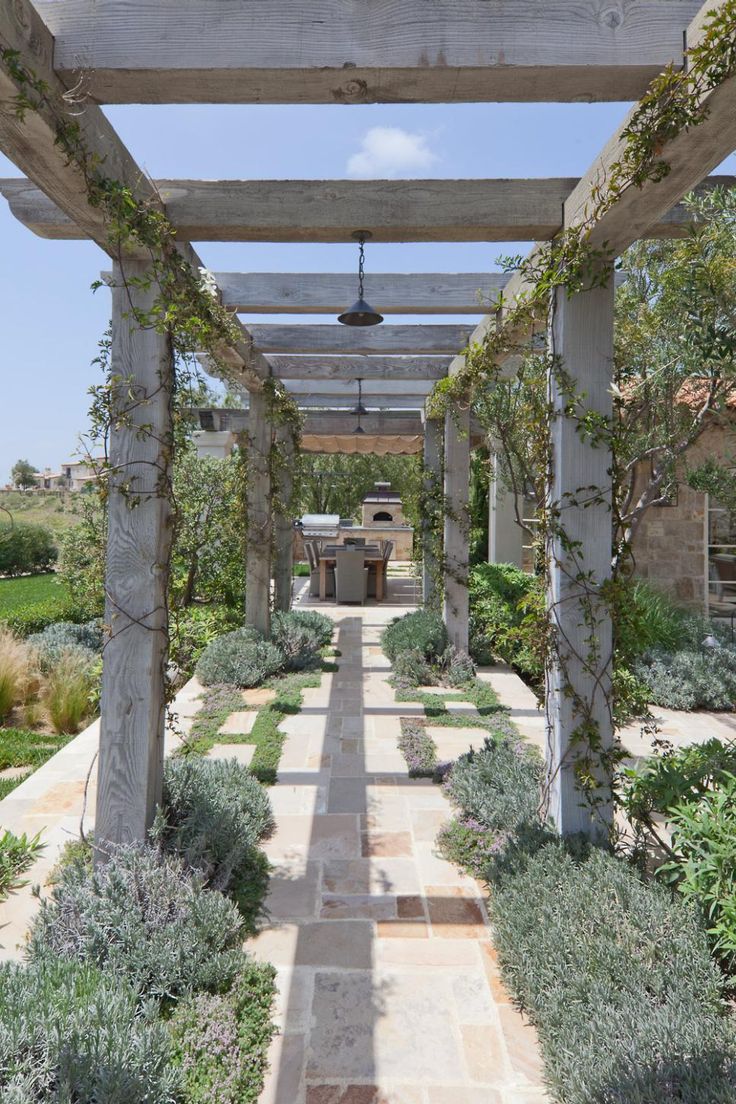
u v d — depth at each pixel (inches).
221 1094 69.9
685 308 99.3
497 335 156.0
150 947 87.4
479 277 163.3
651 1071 66.3
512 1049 79.0
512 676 258.5
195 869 104.0
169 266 106.6
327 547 516.1
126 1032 70.2
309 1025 82.2
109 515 107.0
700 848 88.9
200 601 357.4
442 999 87.2
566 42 73.2
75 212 96.1
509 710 212.8
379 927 102.3
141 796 105.8
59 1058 64.2
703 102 67.5
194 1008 81.4
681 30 73.8
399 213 107.5
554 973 82.9
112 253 105.6
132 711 106.1
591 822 111.8
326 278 164.2
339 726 197.3
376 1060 77.0
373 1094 72.3
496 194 107.5
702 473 155.5
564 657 111.9
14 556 644.7
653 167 79.1
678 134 72.1
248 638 257.8
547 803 117.5
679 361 110.2
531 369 170.7
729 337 92.7
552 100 80.3
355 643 320.5
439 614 301.0
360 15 73.1
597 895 91.8
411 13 73.0
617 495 113.3
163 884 97.0
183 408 114.0
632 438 138.3
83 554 303.7
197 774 131.6
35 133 75.6
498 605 293.9
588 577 111.7
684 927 85.6
